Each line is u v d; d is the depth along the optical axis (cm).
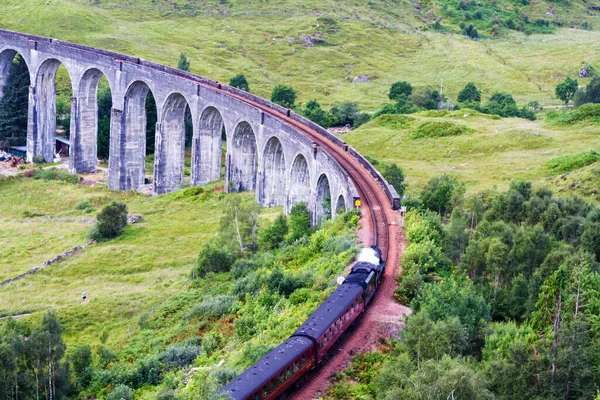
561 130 15462
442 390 4203
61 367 6762
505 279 7075
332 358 5319
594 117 15638
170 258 10838
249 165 14062
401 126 16900
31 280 10319
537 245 7200
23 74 19475
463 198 9681
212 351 7006
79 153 16825
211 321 7750
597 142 14200
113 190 15725
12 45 18462
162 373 6819
